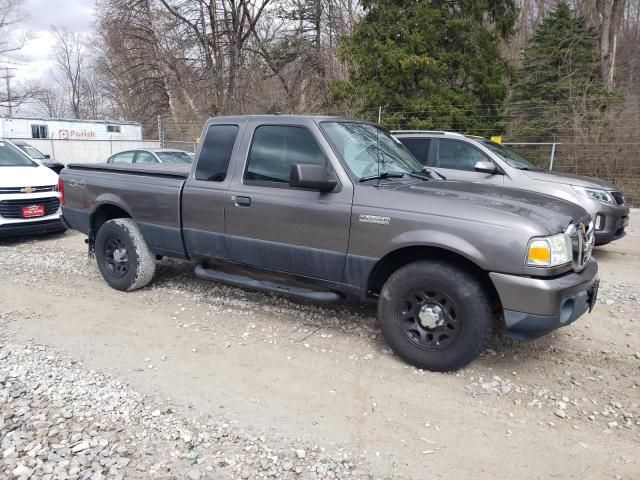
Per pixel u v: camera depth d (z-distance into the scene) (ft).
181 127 89.10
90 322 15.72
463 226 11.68
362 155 14.33
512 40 86.33
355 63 63.77
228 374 12.46
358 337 14.65
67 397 11.27
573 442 9.95
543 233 11.18
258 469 9.05
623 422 10.65
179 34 92.48
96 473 8.82
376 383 12.07
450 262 12.34
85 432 10.01
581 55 71.67
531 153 56.59
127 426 10.24
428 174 15.85
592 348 14.17
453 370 12.41
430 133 27.40
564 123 58.65
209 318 16.14
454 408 11.07
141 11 91.40
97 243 19.08
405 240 12.26
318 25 89.30
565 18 74.08
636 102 56.80
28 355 13.34
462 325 11.88
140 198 17.70
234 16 89.20
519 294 11.17
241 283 15.74
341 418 10.64
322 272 13.92
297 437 9.98
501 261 11.27
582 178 25.50
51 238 29.04
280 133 14.67
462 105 60.44
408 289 12.53
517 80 70.33
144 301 17.70
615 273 22.30
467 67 60.80
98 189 19.01
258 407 11.01
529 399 11.49
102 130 89.76
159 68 97.40
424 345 12.53
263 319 16.05
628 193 48.88
